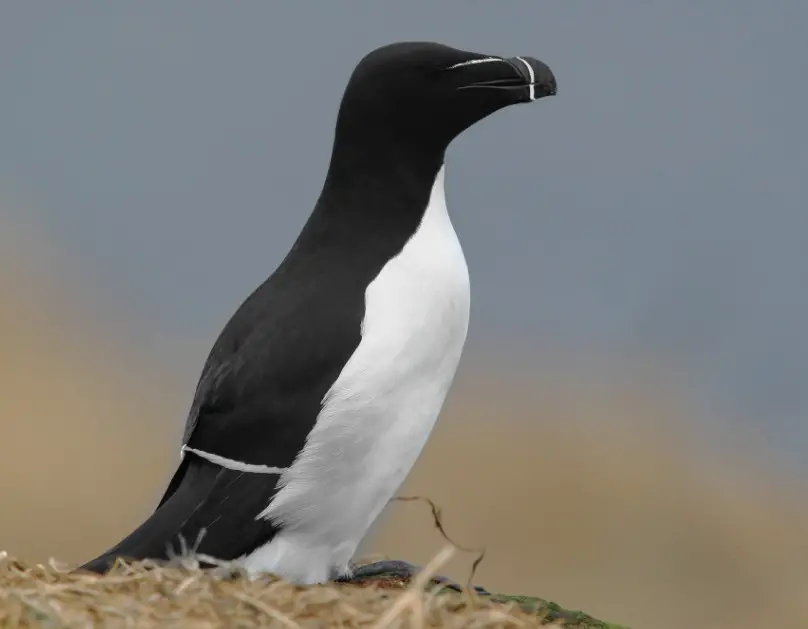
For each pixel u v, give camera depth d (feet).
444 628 17.57
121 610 17.02
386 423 20.98
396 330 20.94
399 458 21.31
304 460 20.70
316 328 20.86
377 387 20.77
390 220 21.81
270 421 20.68
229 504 20.71
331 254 21.72
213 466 20.94
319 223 22.09
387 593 19.12
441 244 21.79
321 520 21.03
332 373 20.72
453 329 21.50
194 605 17.40
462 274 21.72
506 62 22.04
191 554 19.95
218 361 21.26
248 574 19.98
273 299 21.50
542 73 22.16
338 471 20.84
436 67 21.80
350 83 22.08
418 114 21.84
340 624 17.46
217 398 20.86
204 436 20.94
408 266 21.42
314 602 17.95
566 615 21.16
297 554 21.17
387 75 21.79
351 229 21.84
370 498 21.25
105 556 20.22
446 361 21.53
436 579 21.81
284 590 18.40
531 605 21.26
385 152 21.88
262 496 20.75
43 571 18.54
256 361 20.79
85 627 16.55
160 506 21.61
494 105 22.03
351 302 21.08
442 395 21.68
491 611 18.08
